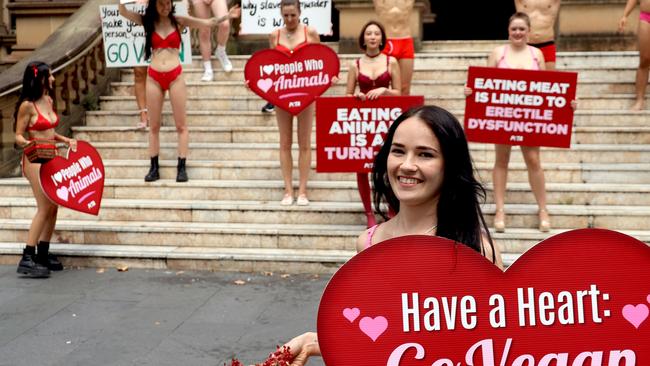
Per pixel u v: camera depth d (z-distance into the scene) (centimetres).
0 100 816
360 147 638
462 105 887
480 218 212
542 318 192
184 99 750
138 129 887
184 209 710
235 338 466
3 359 432
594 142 799
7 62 1344
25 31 1341
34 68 607
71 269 647
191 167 789
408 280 192
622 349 192
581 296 192
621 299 192
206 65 992
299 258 626
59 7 1318
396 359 192
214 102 944
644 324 192
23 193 776
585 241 192
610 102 865
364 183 654
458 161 203
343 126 637
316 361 430
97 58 987
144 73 881
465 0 1912
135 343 457
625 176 725
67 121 905
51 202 618
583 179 731
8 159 834
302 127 687
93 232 682
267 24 935
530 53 635
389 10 774
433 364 193
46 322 500
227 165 783
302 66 660
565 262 192
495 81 620
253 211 700
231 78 1009
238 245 665
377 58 648
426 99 895
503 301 192
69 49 895
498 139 625
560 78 609
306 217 692
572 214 654
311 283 595
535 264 192
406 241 192
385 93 643
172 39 737
